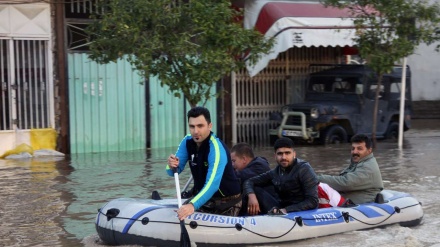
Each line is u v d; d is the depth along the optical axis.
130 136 17.48
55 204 10.74
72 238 8.73
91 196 11.34
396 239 8.53
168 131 18.00
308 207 8.51
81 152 16.89
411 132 21.53
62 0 16.45
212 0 14.23
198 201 7.49
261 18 18.06
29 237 8.80
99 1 15.16
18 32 16.00
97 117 17.05
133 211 8.15
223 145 7.76
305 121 17.98
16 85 16.06
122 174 13.50
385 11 16.81
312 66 20.53
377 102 18.02
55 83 16.52
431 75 25.75
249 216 8.18
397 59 17.00
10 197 11.26
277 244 8.10
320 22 18.17
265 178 8.68
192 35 14.34
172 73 14.05
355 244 8.24
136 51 14.02
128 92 17.39
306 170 8.48
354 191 9.36
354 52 21.06
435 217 9.95
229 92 19.03
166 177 13.16
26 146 16.06
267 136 19.67
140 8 13.77
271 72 19.80
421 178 13.04
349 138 18.73
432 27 17.88
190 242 7.59
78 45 16.77
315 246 8.12
